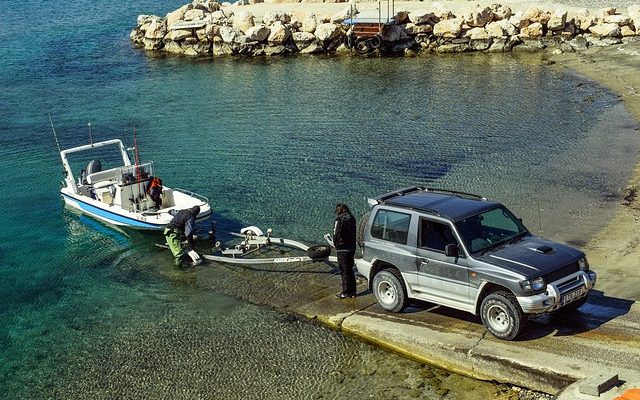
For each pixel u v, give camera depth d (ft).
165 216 69.97
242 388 43.19
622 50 144.87
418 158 88.84
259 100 125.59
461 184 78.43
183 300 56.29
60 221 75.97
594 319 44.98
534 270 41.91
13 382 46.21
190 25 174.40
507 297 42.34
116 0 282.77
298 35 169.27
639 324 43.80
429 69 145.07
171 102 127.34
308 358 45.88
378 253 48.73
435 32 162.91
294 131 104.32
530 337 43.16
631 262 55.83
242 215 73.46
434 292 46.32
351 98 123.75
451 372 42.98
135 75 152.97
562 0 184.03
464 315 47.39
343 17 169.58
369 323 47.70
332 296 53.72
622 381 37.06
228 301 55.31
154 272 62.34
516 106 111.96
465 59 153.28
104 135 108.17
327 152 93.20
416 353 44.65
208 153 95.50
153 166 91.04
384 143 96.02
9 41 199.82
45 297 58.85
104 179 80.64
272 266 61.26
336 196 77.05
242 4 206.08
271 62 161.89
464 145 93.35
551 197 73.05
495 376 41.32
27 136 109.40
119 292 58.85
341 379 43.24
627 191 73.05
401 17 166.30
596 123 99.71
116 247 68.39
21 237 71.97
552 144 91.56
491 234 45.88
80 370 47.14
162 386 44.27
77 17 241.35
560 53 150.00
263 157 92.43
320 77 143.02
